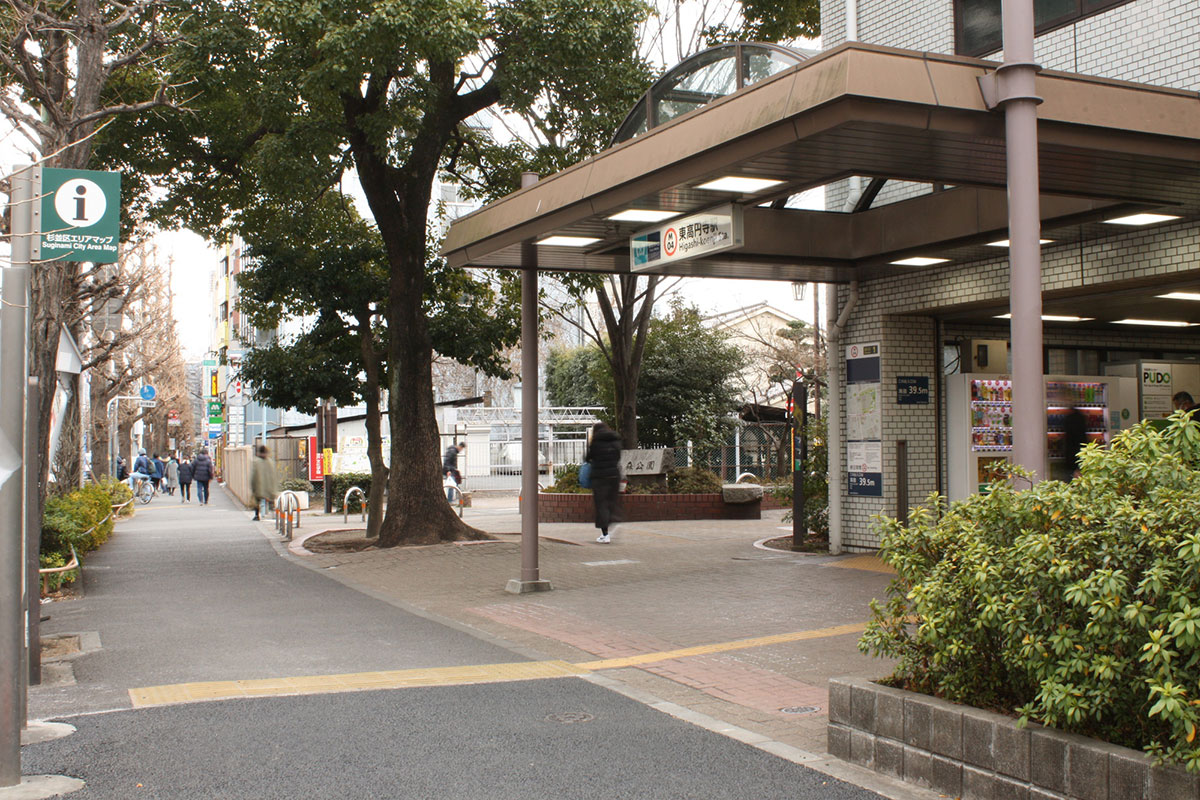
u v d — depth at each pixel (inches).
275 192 639.8
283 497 837.8
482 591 462.6
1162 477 173.3
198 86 619.5
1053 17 436.1
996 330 552.7
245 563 599.8
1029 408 239.1
